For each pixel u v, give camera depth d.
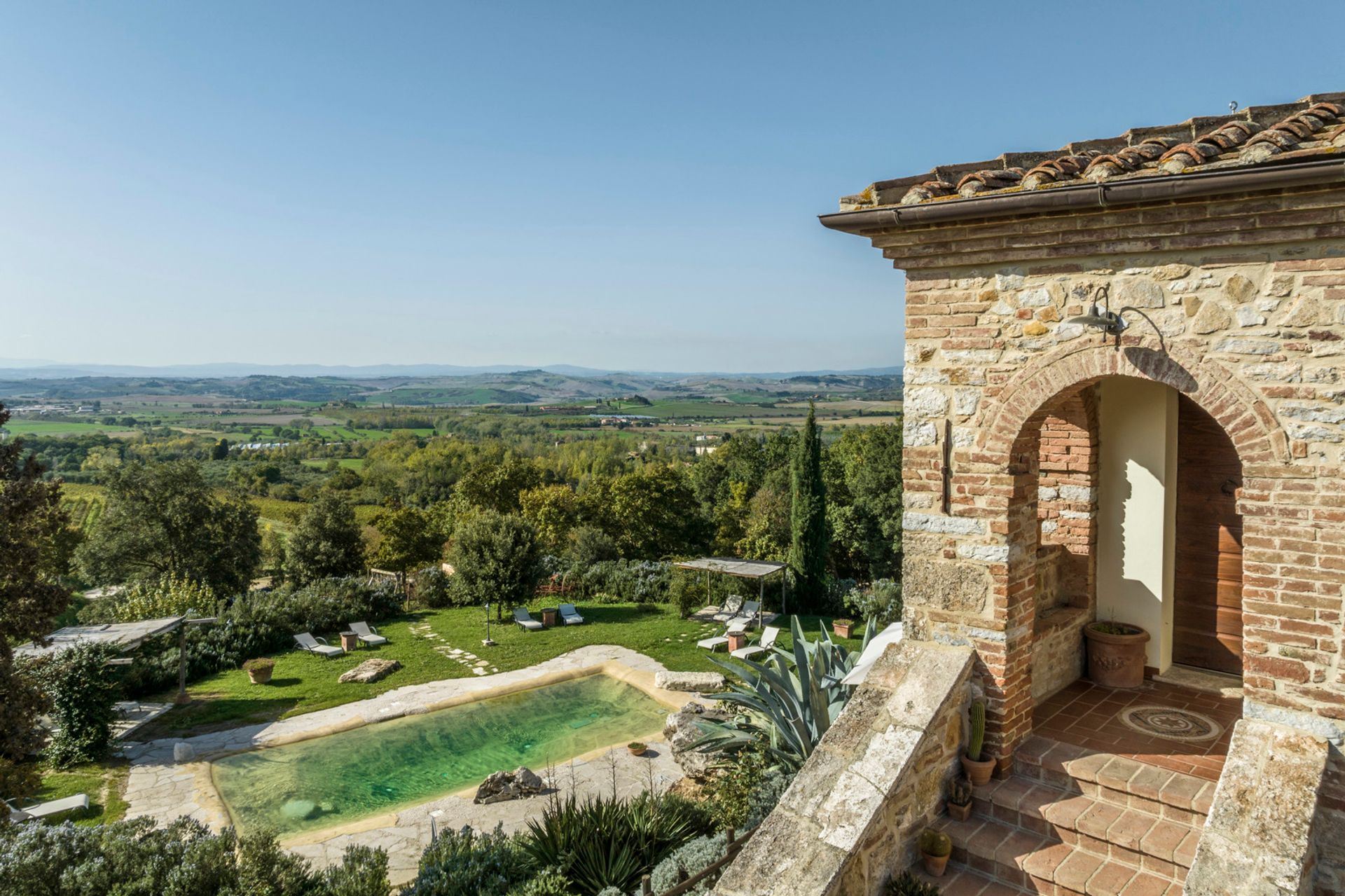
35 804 13.16
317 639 24.28
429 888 8.65
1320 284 4.59
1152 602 7.64
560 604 28.25
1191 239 4.96
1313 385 4.62
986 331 5.93
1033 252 5.62
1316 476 4.63
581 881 8.76
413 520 37.72
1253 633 4.88
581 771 14.46
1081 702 7.12
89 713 15.33
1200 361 5.01
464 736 16.52
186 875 7.82
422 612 28.61
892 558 39.19
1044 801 5.75
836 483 44.56
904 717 5.81
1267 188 4.50
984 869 5.52
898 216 5.75
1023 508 6.16
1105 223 5.18
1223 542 7.79
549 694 19.11
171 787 14.05
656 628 24.86
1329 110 4.93
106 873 7.81
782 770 9.46
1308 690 4.71
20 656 14.96
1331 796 4.61
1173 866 5.00
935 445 6.22
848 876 4.98
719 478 62.72
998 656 6.00
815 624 25.39
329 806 13.51
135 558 39.84
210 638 22.08
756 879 5.02
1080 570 7.77
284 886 8.47
